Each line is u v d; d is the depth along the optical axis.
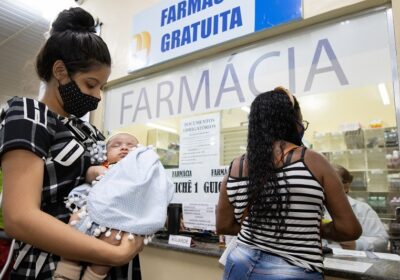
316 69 1.63
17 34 3.45
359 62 1.52
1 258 1.00
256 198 1.05
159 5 2.23
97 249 0.57
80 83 0.72
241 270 1.04
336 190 1.02
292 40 1.73
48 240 0.53
